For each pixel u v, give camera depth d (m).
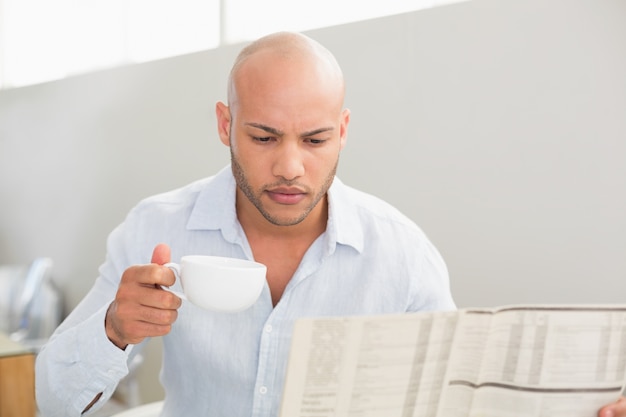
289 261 1.18
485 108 1.88
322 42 2.38
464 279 1.98
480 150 1.91
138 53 3.39
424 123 2.05
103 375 0.99
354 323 0.70
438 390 0.79
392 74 2.13
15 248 4.66
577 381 0.86
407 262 1.21
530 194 1.80
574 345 0.84
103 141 3.66
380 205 1.29
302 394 0.71
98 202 3.74
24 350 2.40
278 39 0.97
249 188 0.98
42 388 1.04
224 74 2.83
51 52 4.16
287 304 1.15
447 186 2.00
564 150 1.72
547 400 0.86
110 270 1.21
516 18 1.79
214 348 1.16
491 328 0.79
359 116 2.26
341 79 0.98
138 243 1.22
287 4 2.54
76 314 1.16
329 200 1.16
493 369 0.82
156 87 3.23
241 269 0.83
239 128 0.96
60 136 4.07
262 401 1.15
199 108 2.98
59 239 4.14
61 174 4.09
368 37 2.20
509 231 1.86
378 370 0.73
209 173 2.95
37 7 4.27
